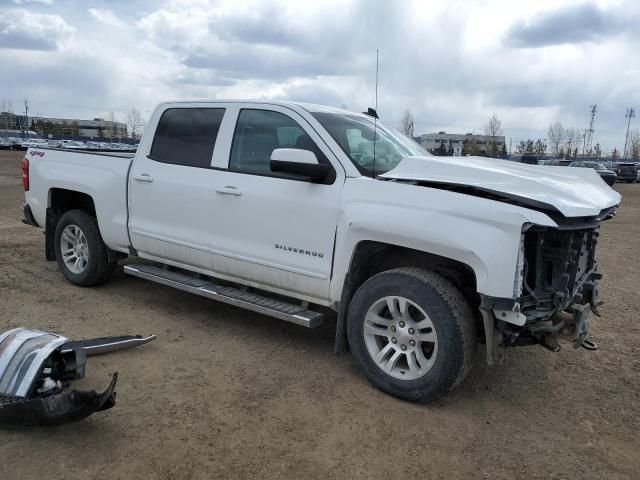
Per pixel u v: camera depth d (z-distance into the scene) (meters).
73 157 6.10
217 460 3.07
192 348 4.62
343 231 4.05
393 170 4.05
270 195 4.45
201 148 5.03
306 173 4.06
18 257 7.53
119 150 6.90
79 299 5.76
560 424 3.68
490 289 3.40
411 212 3.71
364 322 3.97
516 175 3.77
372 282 3.92
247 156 4.72
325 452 3.21
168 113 5.36
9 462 2.95
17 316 5.18
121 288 6.20
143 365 4.23
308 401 3.79
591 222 3.72
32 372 3.29
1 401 3.26
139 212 5.43
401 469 3.09
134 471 2.94
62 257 6.24
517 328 3.64
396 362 3.92
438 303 3.61
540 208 3.44
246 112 4.81
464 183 3.64
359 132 4.62
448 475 3.05
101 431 3.29
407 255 4.15
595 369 4.61
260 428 3.42
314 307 5.84
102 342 4.37
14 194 16.00
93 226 5.93
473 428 3.56
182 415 3.52
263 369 4.28
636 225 14.56
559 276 3.64
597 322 5.82
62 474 2.88
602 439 3.51
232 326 5.19
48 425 3.18
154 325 5.12
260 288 4.73
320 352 4.67
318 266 4.23
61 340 3.55
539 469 3.15
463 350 3.58
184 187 5.01
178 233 5.11
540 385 4.27
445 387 3.66
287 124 4.53
